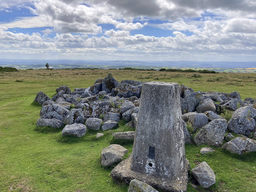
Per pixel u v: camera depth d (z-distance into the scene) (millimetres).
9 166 8219
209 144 9586
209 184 6695
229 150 8859
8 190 6691
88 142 10938
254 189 6684
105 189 6699
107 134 11578
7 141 11062
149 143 6500
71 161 8648
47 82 39812
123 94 20641
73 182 7145
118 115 13852
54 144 10734
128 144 10195
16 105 20125
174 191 6012
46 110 14688
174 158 6293
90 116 14180
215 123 9711
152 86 6305
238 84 36812
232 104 13977
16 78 46781
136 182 5902
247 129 10227
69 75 57562
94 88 24188
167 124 6191
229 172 7621
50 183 7094
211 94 17688
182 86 18875
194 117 11180
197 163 8242
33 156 9164
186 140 9969
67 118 13391
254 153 8633
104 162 8117
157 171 6434
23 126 13695
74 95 21812
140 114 6660
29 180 7246
